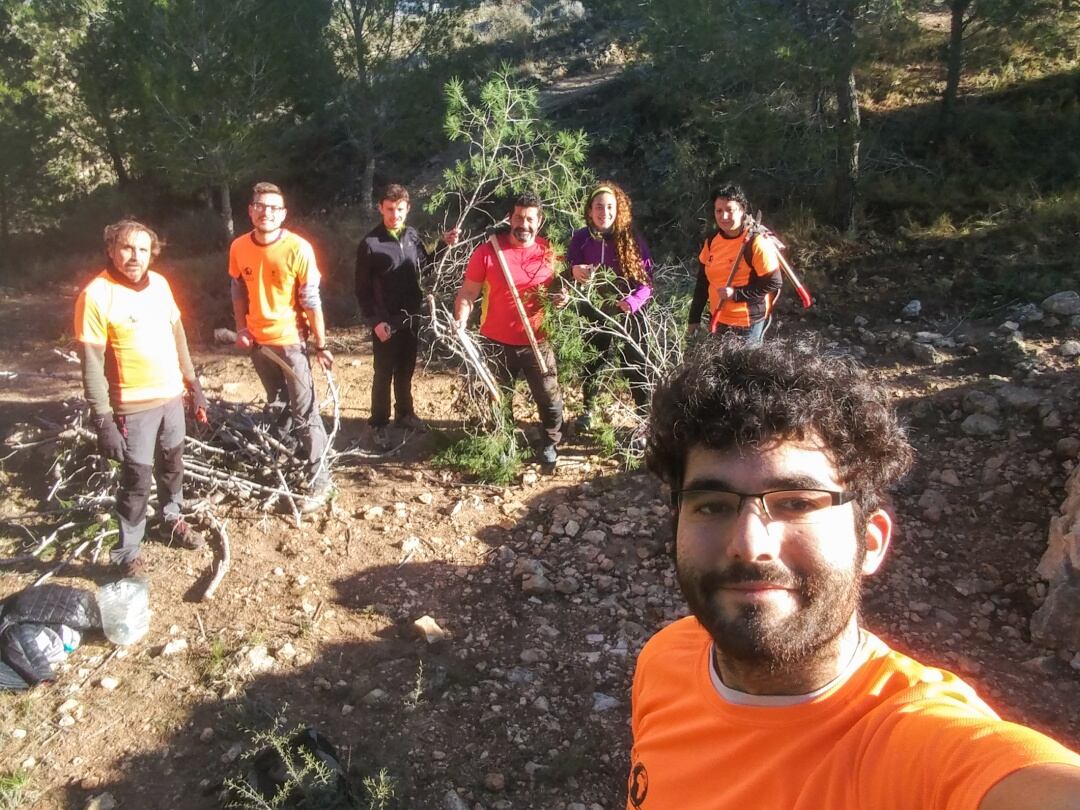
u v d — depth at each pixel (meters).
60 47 16.23
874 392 1.28
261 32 11.89
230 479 5.35
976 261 7.67
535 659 4.06
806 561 1.18
